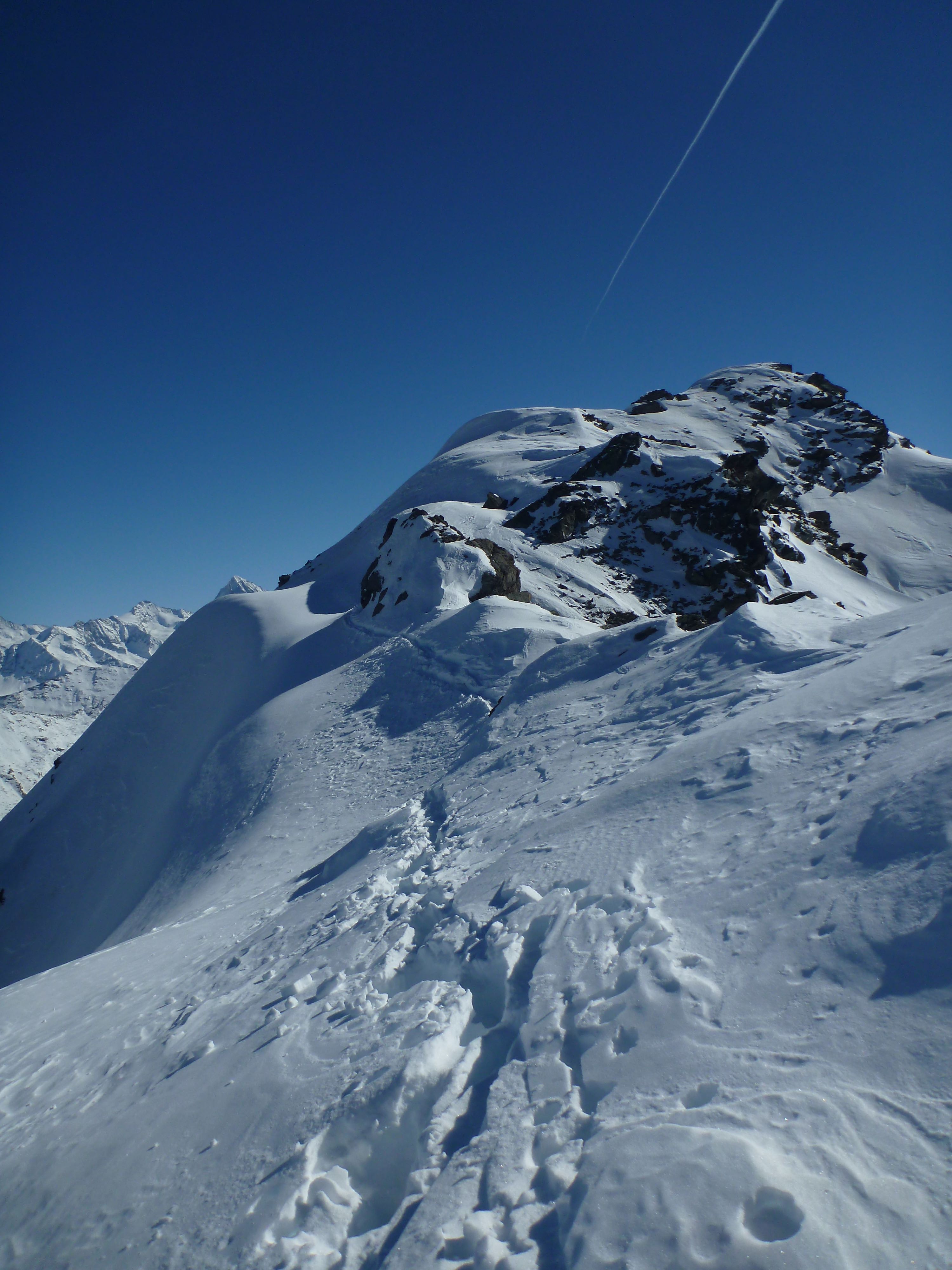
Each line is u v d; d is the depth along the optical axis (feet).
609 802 27.76
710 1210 9.63
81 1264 15.84
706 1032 13.30
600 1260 9.65
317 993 23.90
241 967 32.86
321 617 161.99
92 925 102.22
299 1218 13.67
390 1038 18.03
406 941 24.82
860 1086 10.82
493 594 135.95
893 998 12.15
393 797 68.85
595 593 164.04
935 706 21.81
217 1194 15.61
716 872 18.88
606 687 51.78
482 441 307.37
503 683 88.02
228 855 73.56
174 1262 14.11
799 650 37.50
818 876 16.34
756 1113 11.01
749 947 15.20
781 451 311.88
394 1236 12.37
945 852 14.40
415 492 264.11
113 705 166.61
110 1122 22.94
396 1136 14.92
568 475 229.04
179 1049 26.16
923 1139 9.67
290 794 80.74
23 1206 20.12
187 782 110.52
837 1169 9.66
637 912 18.58
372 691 102.47
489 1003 18.85
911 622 34.01
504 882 24.79
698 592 176.86
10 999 48.44
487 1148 12.89
